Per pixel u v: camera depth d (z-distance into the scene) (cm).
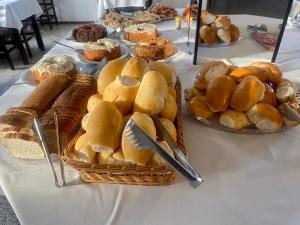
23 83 72
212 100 51
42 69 69
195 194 40
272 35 103
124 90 43
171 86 54
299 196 40
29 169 46
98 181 42
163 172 38
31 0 256
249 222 36
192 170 35
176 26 120
